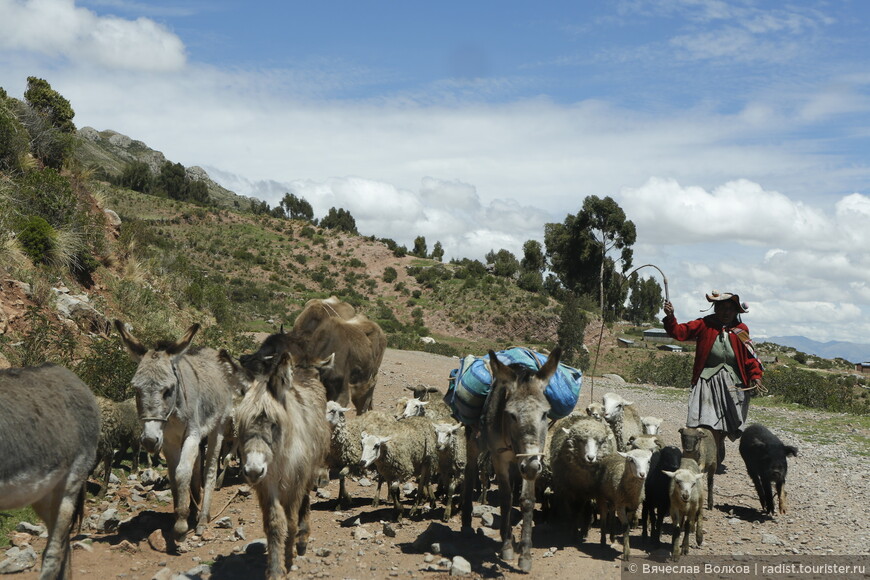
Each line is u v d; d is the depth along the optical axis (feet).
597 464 25.02
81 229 60.59
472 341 245.45
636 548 25.41
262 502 19.40
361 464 27.07
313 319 36.91
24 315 41.63
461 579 20.77
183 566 21.79
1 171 58.13
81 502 18.78
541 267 364.99
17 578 19.85
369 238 358.02
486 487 31.58
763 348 329.93
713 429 32.24
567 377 25.45
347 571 21.31
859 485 39.52
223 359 20.97
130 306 57.93
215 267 274.98
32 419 16.70
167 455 25.09
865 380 203.10
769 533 28.04
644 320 408.26
